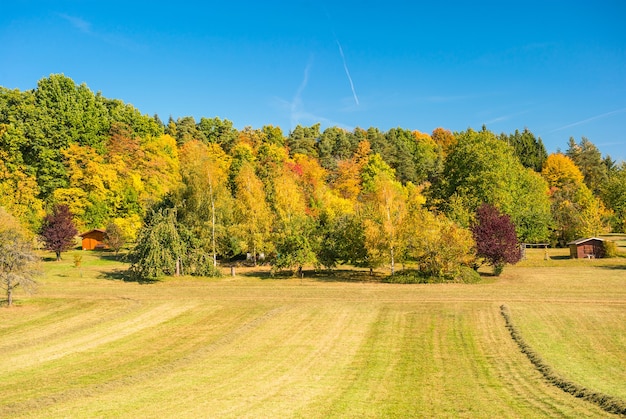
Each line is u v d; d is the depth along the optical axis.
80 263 50.16
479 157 52.78
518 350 17.78
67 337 22.67
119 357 19.11
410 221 38.81
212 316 26.53
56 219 53.56
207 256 43.62
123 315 27.31
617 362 15.77
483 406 12.11
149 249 40.41
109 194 66.88
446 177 58.91
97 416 12.22
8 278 29.73
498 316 23.67
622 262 45.88
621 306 24.95
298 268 46.53
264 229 50.44
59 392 14.64
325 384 14.47
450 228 37.22
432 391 13.54
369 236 39.81
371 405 12.42
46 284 39.22
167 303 30.56
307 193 70.12
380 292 32.78
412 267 47.78
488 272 41.94
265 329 22.88
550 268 43.81
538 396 12.78
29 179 61.25
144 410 12.52
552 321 21.98
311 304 28.84
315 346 19.50
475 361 16.62
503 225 38.81
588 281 34.91
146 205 51.56
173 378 15.66
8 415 12.54
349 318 24.66
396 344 19.41
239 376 15.62
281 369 16.34
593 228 63.62
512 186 55.28
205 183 49.03
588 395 12.52
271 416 11.75
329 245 43.31
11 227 43.47
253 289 35.75
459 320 23.16
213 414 12.00
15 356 19.47
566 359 16.19
